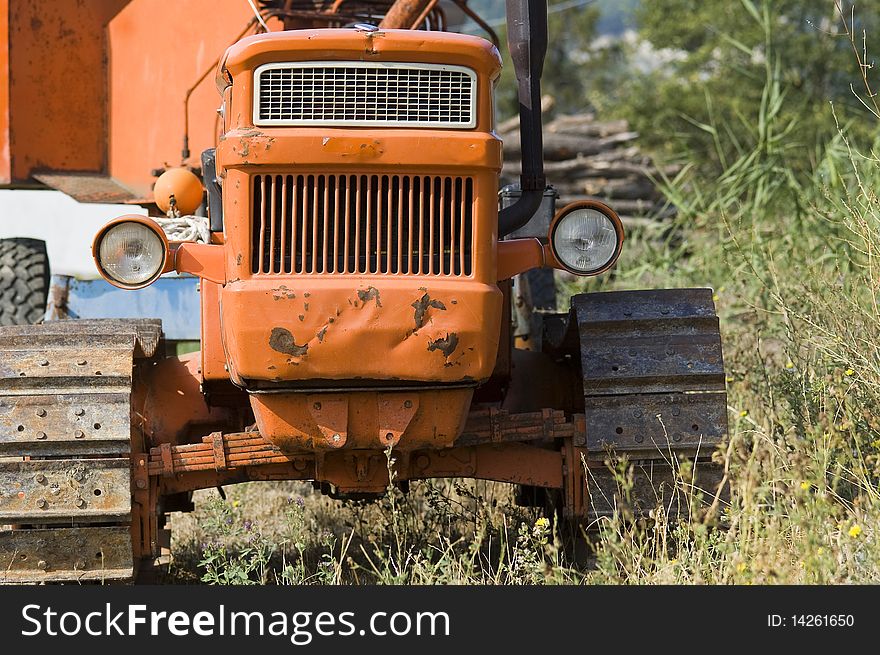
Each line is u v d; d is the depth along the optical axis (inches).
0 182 751.1
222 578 515.2
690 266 952.9
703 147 1931.6
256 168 422.3
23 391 443.5
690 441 468.1
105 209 823.7
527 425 478.0
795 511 459.8
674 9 2412.6
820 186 857.5
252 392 433.1
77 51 768.3
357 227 423.2
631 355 476.4
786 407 599.2
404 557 516.7
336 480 471.2
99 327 473.4
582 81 3339.1
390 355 422.3
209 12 714.2
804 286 684.1
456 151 423.8
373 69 423.8
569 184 1453.0
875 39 2009.1
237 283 424.5
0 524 435.2
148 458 460.1
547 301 792.3
